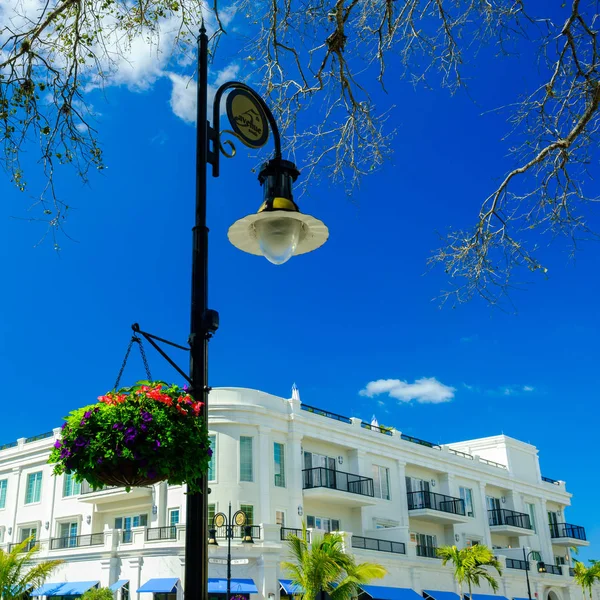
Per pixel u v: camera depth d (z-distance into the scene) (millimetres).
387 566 32531
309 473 32781
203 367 5195
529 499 50000
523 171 7355
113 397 5195
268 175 5930
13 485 37875
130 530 31484
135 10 6809
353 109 7770
